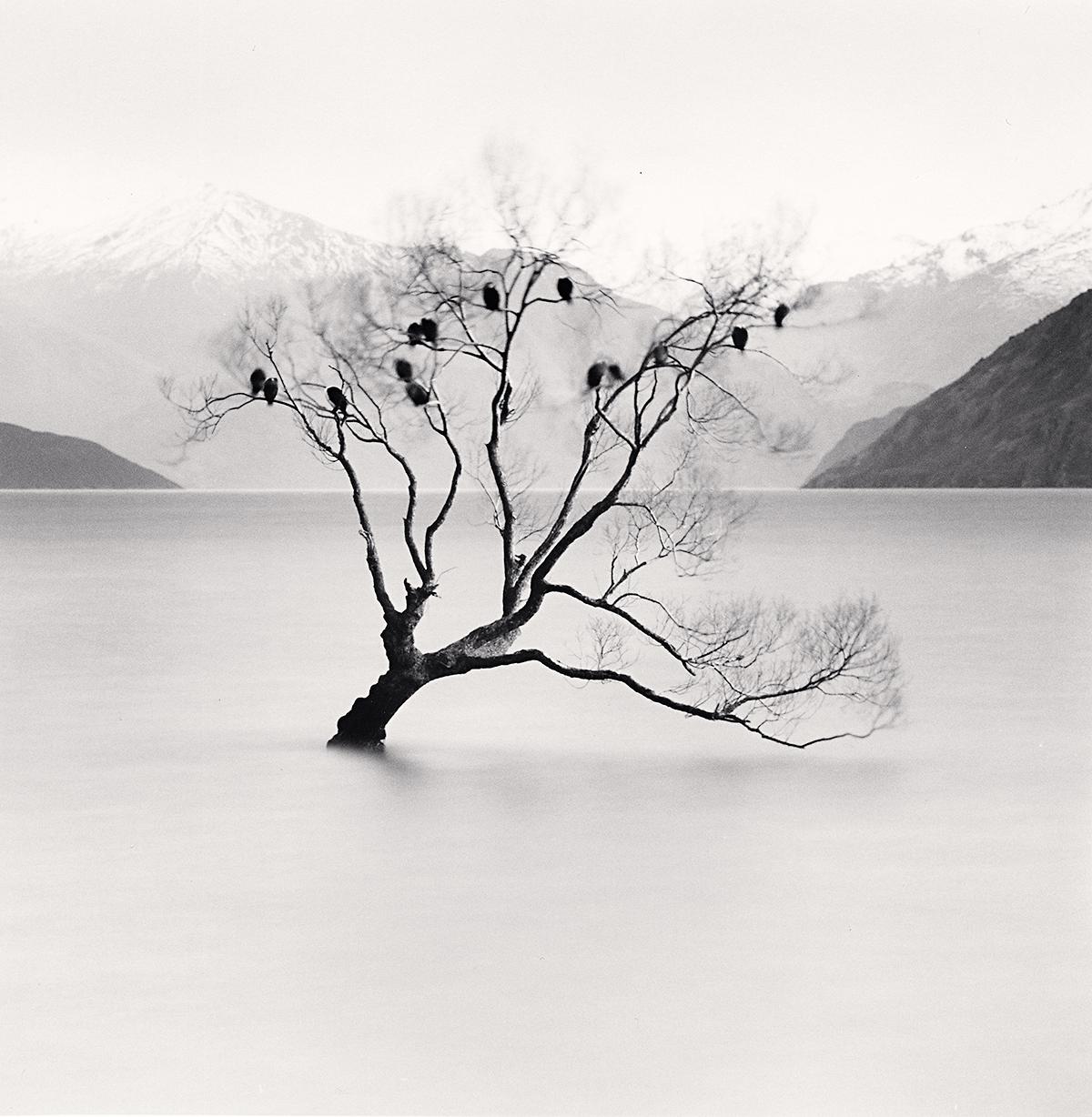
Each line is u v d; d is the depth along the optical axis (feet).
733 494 83.30
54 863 62.23
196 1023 45.24
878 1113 40.04
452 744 87.56
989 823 67.72
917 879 59.16
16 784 76.89
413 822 68.39
